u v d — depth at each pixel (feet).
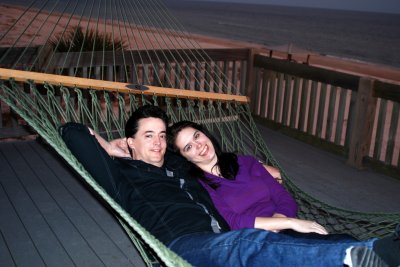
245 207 7.57
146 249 6.70
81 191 11.61
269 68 18.08
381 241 4.55
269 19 301.22
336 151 15.64
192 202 6.69
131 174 6.94
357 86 14.32
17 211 10.41
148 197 6.68
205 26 190.70
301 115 17.04
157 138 7.08
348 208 11.66
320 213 9.52
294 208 7.84
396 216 8.37
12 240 9.15
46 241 9.18
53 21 114.93
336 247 4.85
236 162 7.83
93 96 9.28
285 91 17.63
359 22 321.93
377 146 14.23
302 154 15.71
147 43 63.46
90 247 9.02
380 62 91.71
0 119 14.69
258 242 5.41
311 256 4.99
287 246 5.19
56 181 12.17
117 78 17.84
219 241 5.67
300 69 16.58
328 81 15.51
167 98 10.14
